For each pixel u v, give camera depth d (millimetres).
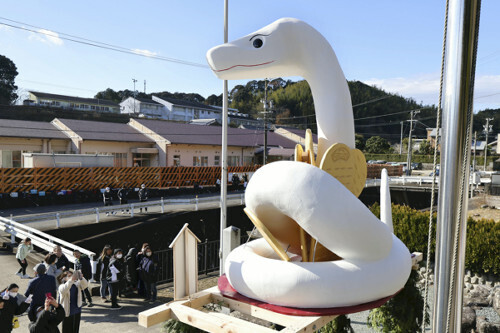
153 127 34594
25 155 23875
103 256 9312
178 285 4371
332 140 4848
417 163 60875
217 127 42250
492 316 8359
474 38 2299
